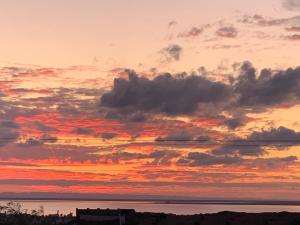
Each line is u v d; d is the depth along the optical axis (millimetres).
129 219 153500
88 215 147375
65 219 181750
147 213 165375
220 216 164875
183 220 161500
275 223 155125
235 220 160125
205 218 163500
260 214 164625
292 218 157875
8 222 176125
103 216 146875
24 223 176625
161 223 157375
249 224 155875
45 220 181625
